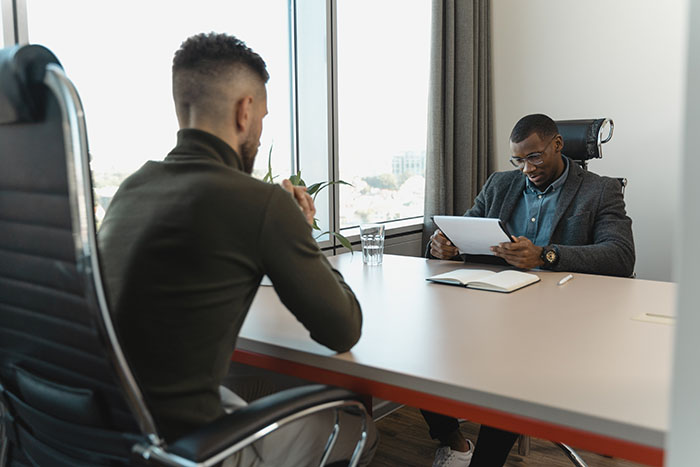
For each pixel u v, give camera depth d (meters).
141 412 0.80
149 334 0.95
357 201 3.45
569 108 3.84
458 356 1.12
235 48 1.13
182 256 0.96
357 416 1.26
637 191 3.66
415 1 3.77
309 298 1.05
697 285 0.42
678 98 3.48
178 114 1.15
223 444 0.81
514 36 3.97
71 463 0.95
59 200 0.77
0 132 0.83
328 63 3.01
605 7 3.65
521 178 2.56
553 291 1.68
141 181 1.07
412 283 1.82
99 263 0.75
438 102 3.45
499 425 0.94
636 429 0.82
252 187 1.02
